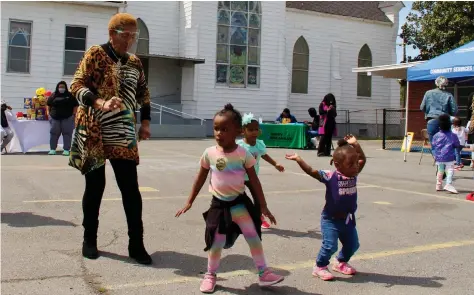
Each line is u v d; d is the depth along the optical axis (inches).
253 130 222.8
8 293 150.9
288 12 1159.0
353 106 1261.1
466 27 1033.5
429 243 223.6
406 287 167.8
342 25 1231.5
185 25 1007.0
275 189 358.0
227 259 192.5
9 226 229.3
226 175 159.9
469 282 173.6
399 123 1301.7
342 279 174.6
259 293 158.9
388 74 884.0
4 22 851.4
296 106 1180.5
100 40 921.5
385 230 245.3
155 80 1008.2
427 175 446.3
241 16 1042.1
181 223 247.1
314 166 500.1
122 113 181.9
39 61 881.5
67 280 163.9
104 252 195.5
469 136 564.1
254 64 1062.4
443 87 455.5
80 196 304.7
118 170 184.5
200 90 1008.2
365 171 470.9
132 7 979.9
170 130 890.1
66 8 893.2
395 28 1300.4
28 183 346.0
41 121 556.4
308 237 228.5
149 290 158.1
